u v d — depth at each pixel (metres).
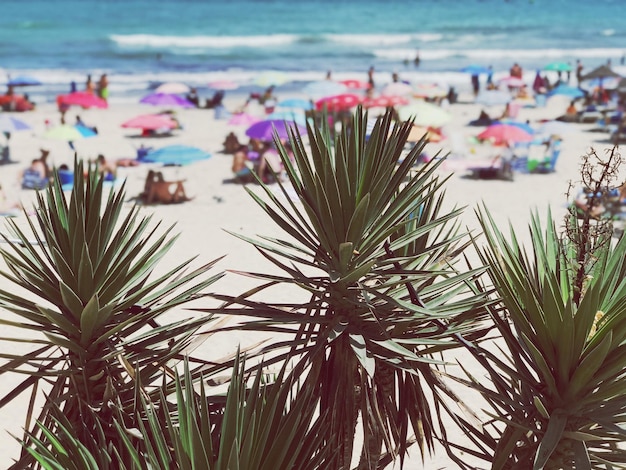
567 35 74.31
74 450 4.10
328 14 86.19
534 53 61.53
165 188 19.72
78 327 4.59
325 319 4.66
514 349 4.43
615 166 4.46
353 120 4.57
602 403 4.33
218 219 17.41
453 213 4.73
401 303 4.43
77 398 4.71
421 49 63.44
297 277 4.70
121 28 70.06
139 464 3.82
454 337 4.59
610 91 36.47
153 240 15.46
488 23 82.81
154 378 4.91
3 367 4.55
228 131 31.09
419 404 4.87
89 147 27.89
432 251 5.22
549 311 4.16
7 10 78.12
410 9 94.38
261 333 11.61
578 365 4.19
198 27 72.69
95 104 29.06
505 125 24.16
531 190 21.33
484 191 21.11
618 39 71.44
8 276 4.66
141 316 4.54
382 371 4.85
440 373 4.68
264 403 4.00
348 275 4.41
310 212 4.53
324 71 51.53
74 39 63.38
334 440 4.49
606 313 4.24
